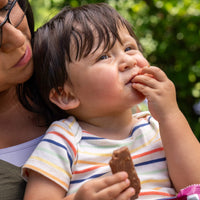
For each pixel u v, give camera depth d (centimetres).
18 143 163
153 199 140
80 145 149
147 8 418
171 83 151
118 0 422
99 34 149
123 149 124
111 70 146
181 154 142
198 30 404
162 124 146
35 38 163
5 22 140
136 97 148
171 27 414
